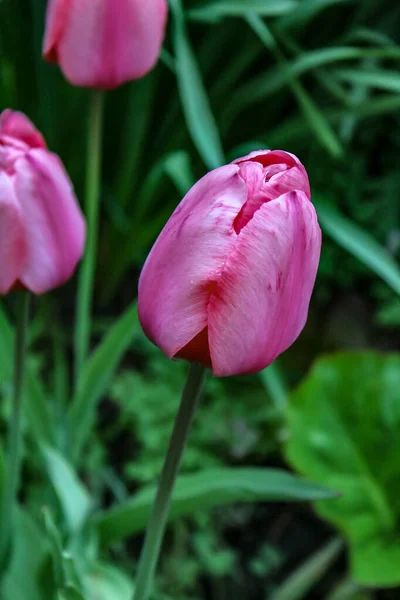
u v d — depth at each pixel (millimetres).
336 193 1283
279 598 909
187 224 524
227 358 529
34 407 732
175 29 884
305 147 1203
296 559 988
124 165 1100
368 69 1112
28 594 695
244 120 1185
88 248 760
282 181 524
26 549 710
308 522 1036
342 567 984
